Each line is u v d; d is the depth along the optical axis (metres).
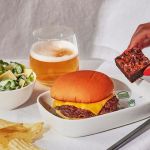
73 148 0.72
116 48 1.26
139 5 1.22
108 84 0.78
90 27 1.26
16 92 0.80
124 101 0.82
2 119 0.76
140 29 1.00
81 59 1.03
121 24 1.25
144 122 0.76
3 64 0.87
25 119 0.80
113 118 0.75
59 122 0.73
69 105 0.76
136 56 0.87
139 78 0.87
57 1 1.21
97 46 1.27
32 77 0.84
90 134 0.75
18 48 1.26
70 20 1.24
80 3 1.23
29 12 1.21
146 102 0.79
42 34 0.91
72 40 0.91
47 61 0.86
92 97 0.75
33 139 0.73
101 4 1.24
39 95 0.82
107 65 0.93
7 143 0.68
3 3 1.19
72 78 0.78
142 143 0.72
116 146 0.71
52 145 0.72
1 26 1.23
